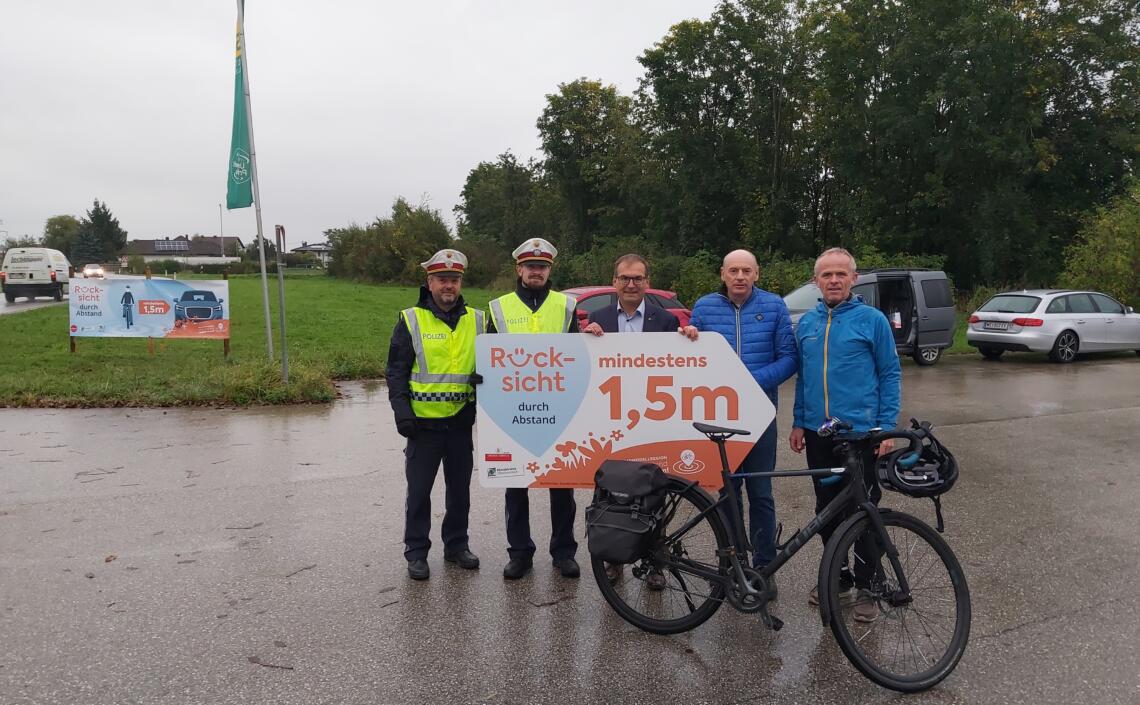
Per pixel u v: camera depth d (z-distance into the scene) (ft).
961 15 81.25
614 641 11.32
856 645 10.06
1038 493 18.99
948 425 27.61
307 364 38.17
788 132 108.47
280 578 13.55
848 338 12.06
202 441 24.02
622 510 10.90
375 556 14.64
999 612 12.30
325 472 20.52
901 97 86.22
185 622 11.82
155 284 41.37
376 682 10.13
